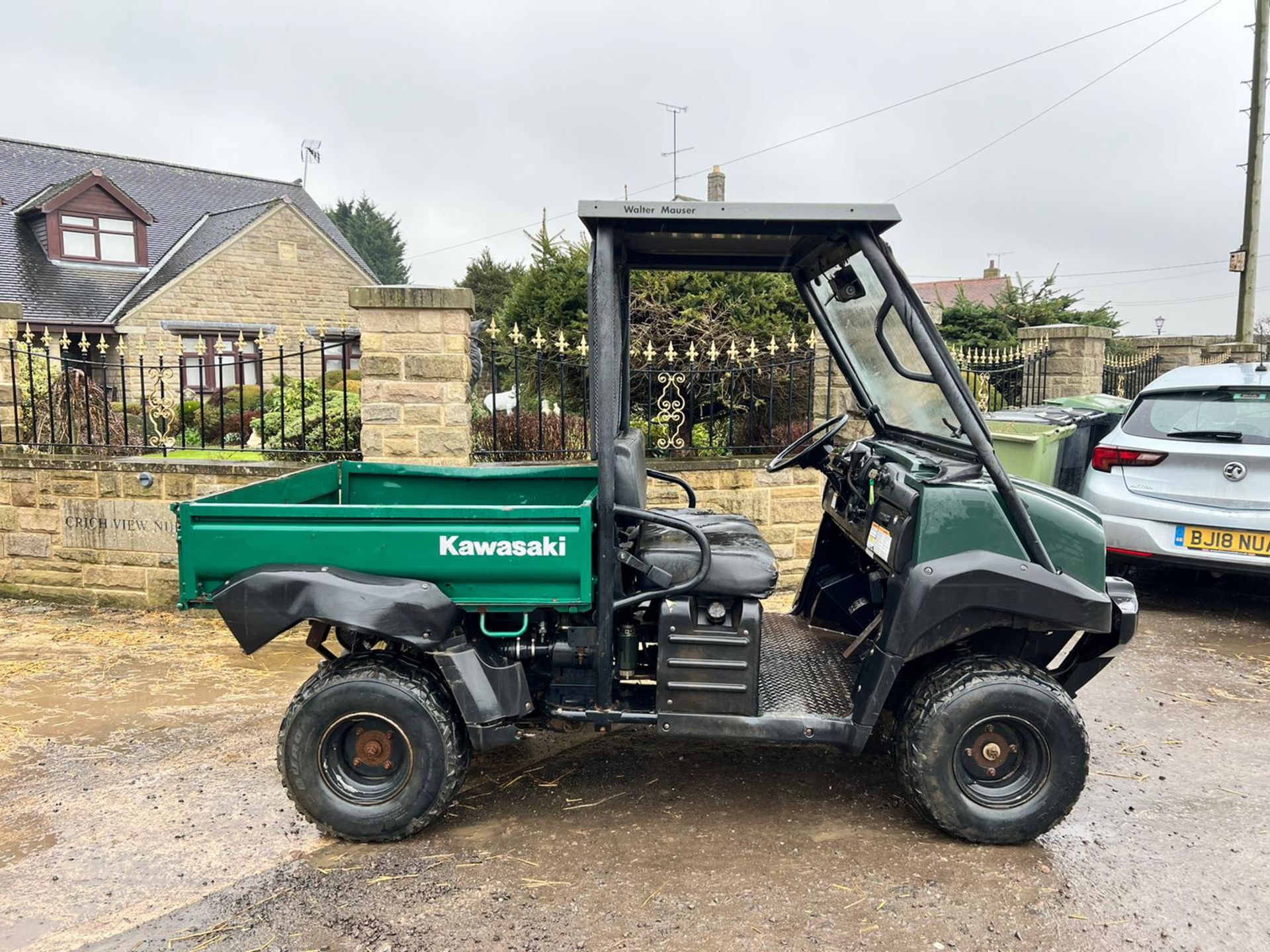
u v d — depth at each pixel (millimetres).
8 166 21344
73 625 5613
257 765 3639
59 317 17484
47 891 2746
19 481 6027
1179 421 5668
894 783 3512
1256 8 15695
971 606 2852
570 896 2701
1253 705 4363
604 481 2988
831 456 4121
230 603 2912
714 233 3107
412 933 2521
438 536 2971
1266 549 5207
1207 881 2811
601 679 3090
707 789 3445
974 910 2631
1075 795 2922
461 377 5375
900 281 2949
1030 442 6594
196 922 2576
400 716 2941
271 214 20234
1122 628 3027
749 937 2496
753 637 3000
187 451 6160
